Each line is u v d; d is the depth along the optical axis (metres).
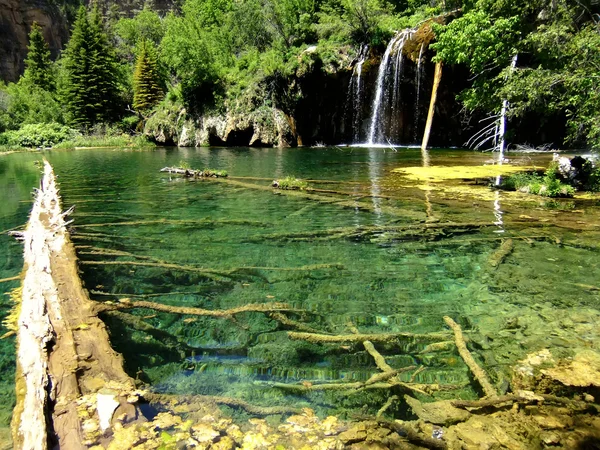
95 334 3.26
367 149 25.16
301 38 34.50
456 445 2.20
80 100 43.31
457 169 14.33
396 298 4.19
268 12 35.78
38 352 2.91
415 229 6.65
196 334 3.51
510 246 5.74
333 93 30.23
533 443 2.20
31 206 9.49
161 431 2.30
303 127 30.91
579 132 9.89
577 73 8.65
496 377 2.82
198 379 2.87
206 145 32.16
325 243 6.08
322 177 12.88
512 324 3.60
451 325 3.57
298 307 4.00
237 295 4.29
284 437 2.29
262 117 29.84
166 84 47.59
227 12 45.44
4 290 4.38
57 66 62.25
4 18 63.28
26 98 46.06
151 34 64.12
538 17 10.80
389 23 30.30
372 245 5.95
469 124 26.17
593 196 9.17
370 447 2.21
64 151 30.98
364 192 10.02
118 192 10.82
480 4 11.24
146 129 36.53
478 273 4.83
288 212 8.08
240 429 2.36
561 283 4.49
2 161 22.97
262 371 2.98
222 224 7.20
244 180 12.59
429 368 2.99
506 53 10.73
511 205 8.36
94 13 59.28
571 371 2.86
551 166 10.84
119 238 6.41
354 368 3.01
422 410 2.52
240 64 34.53
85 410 2.40
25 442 2.10
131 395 2.58
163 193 10.52
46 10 70.81
